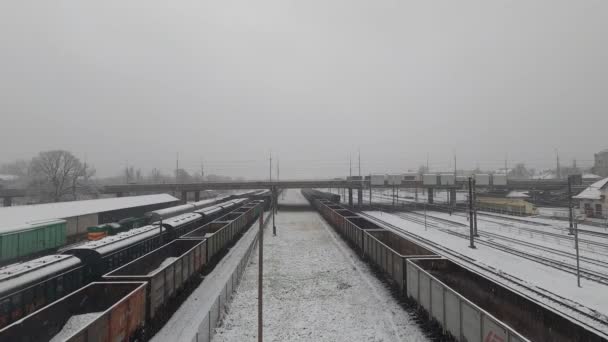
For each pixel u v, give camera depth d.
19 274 12.12
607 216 41.84
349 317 13.48
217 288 17.48
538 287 17.27
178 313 14.17
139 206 47.12
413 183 64.19
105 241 18.02
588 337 7.83
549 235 33.84
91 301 11.59
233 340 11.66
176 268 14.74
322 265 21.91
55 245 28.41
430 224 44.84
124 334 10.06
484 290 12.23
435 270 15.08
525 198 59.28
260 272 9.98
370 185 66.62
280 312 14.09
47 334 9.65
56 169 65.81
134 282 11.77
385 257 17.62
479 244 29.75
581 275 19.34
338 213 37.97
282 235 35.03
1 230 23.42
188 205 47.22
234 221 30.61
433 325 11.69
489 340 8.37
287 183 68.31
